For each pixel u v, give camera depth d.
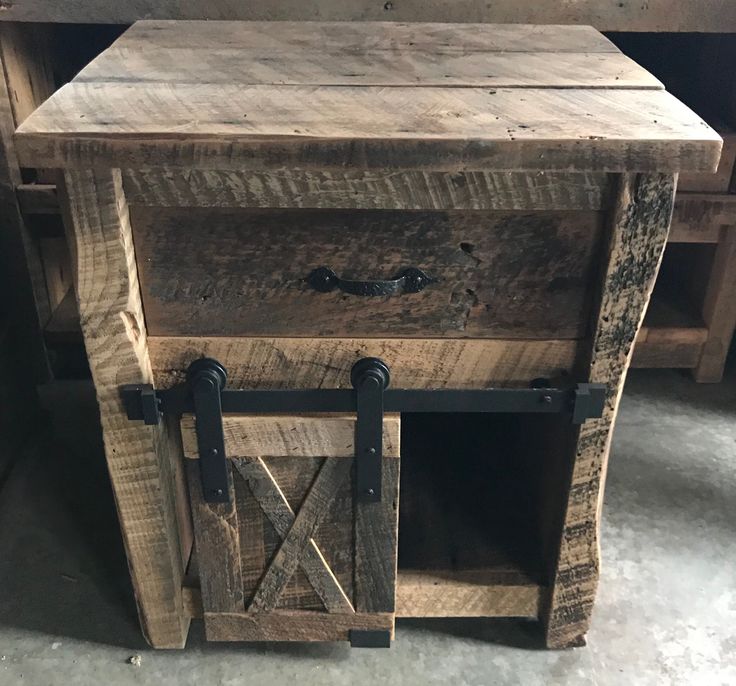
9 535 1.32
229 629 1.08
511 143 0.78
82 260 0.84
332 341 0.92
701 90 1.64
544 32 1.25
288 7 1.33
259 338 0.92
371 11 1.34
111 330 0.88
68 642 1.14
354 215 0.85
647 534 1.33
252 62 1.06
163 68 1.02
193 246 0.86
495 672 1.10
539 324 0.92
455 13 1.34
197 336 0.92
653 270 0.87
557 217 0.86
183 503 1.13
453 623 1.17
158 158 0.78
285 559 1.02
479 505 1.23
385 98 0.91
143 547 1.03
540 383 0.96
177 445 1.08
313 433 0.94
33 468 1.47
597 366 0.92
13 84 1.39
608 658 1.13
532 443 1.22
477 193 0.82
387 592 1.05
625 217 0.83
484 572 1.10
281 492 0.98
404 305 0.90
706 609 1.20
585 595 1.08
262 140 0.78
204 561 1.02
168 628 1.10
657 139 0.78
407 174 0.81
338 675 1.10
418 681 1.09
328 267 0.88
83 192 0.81
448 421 1.45
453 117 0.84
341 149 0.78
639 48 1.75
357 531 1.00
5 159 1.41
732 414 1.65
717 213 1.50
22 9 1.31
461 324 0.92
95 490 1.42
